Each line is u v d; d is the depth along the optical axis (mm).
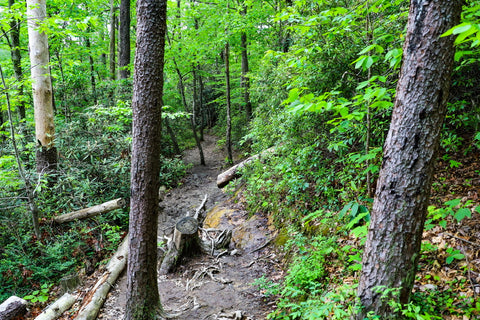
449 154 4203
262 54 12172
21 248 5195
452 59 1926
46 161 6711
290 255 4496
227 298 4074
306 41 4938
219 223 6727
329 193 4695
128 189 7480
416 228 2088
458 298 2443
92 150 7223
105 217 6363
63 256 5359
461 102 3742
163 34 3080
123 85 10281
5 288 4809
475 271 2635
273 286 4035
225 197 8594
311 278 3518
